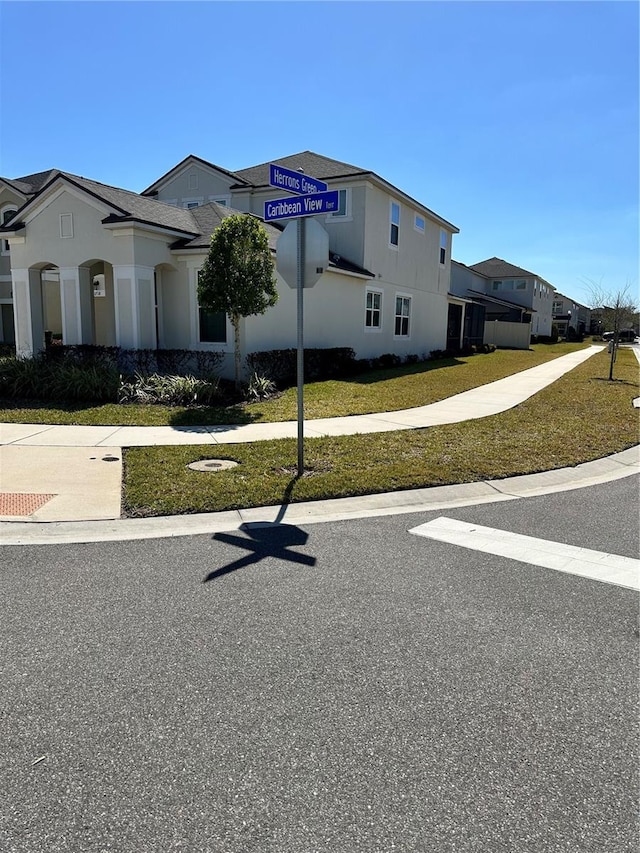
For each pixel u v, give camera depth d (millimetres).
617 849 2033
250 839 2055
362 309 19969
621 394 15031
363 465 7242
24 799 2215
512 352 35031
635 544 4938
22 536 4953
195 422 9867
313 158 21000
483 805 2213
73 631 3420
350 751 2490
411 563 4477
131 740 2537
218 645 3291
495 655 3238
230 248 11617
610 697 2889
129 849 2012
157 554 4586
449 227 26859
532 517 5637
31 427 9273
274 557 4555
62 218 14008
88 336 14492
